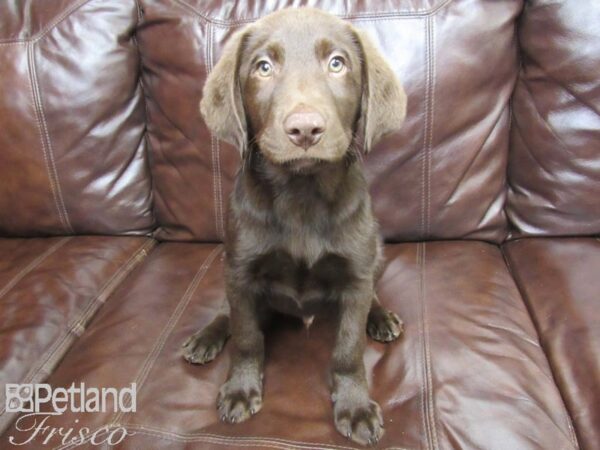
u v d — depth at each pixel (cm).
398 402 44
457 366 46
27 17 68
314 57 43
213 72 49
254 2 64
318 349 51
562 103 61
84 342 53
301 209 47
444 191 65
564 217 64
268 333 54
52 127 68
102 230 73
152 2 66
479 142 64
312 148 39
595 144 61
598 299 52
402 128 63
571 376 44
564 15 59
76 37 67
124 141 70
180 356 50
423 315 53
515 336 50
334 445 40
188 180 69
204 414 44
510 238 68
